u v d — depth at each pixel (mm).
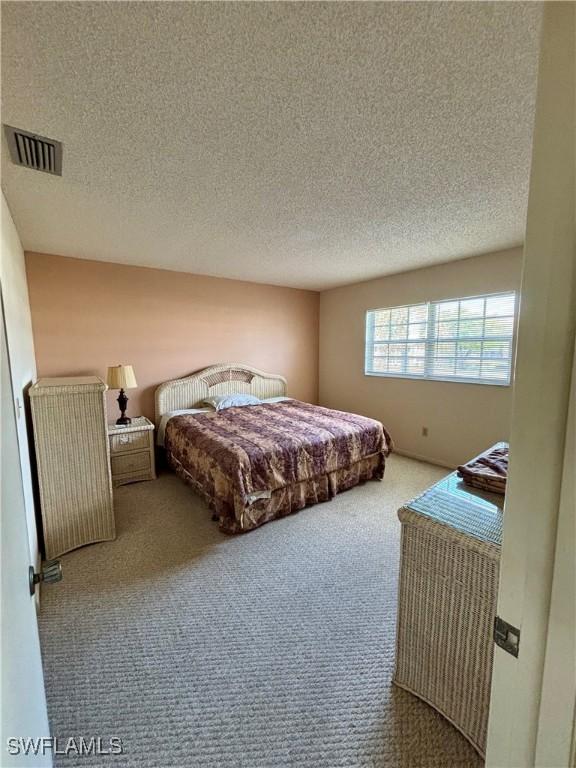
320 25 973
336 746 1179
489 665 1111
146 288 3832
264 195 2043
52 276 3293
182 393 4082
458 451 3789
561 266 452
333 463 3051
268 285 4816
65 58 1062
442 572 1218
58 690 1356
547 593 492
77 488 2275
